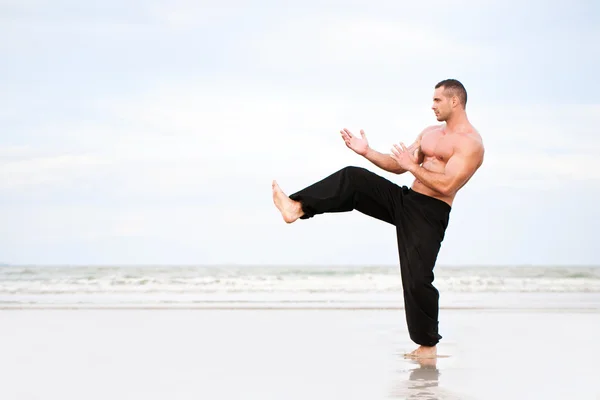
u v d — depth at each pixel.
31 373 5.02
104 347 6.25
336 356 5.85
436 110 5.65
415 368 5.31
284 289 17.91
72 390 4.46
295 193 5.61
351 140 5.85
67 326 7.79
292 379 4.84
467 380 4.84
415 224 5.61
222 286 18.23
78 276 24.58
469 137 5.52
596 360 5.72
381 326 7.93
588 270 29.67
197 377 4.90
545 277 25.28
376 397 4.28
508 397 4.31
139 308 9.97
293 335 7.14
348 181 5.68
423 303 5.66
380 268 30.88
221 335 7.09
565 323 8.37
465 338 7.04
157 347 6.27
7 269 25.77
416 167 5.47
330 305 10.75
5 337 6.88
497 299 13.02
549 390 4.53
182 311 9.55
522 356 5.91
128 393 4.38
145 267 31.72
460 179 5.46
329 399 4.23
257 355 5.86
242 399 4.23
